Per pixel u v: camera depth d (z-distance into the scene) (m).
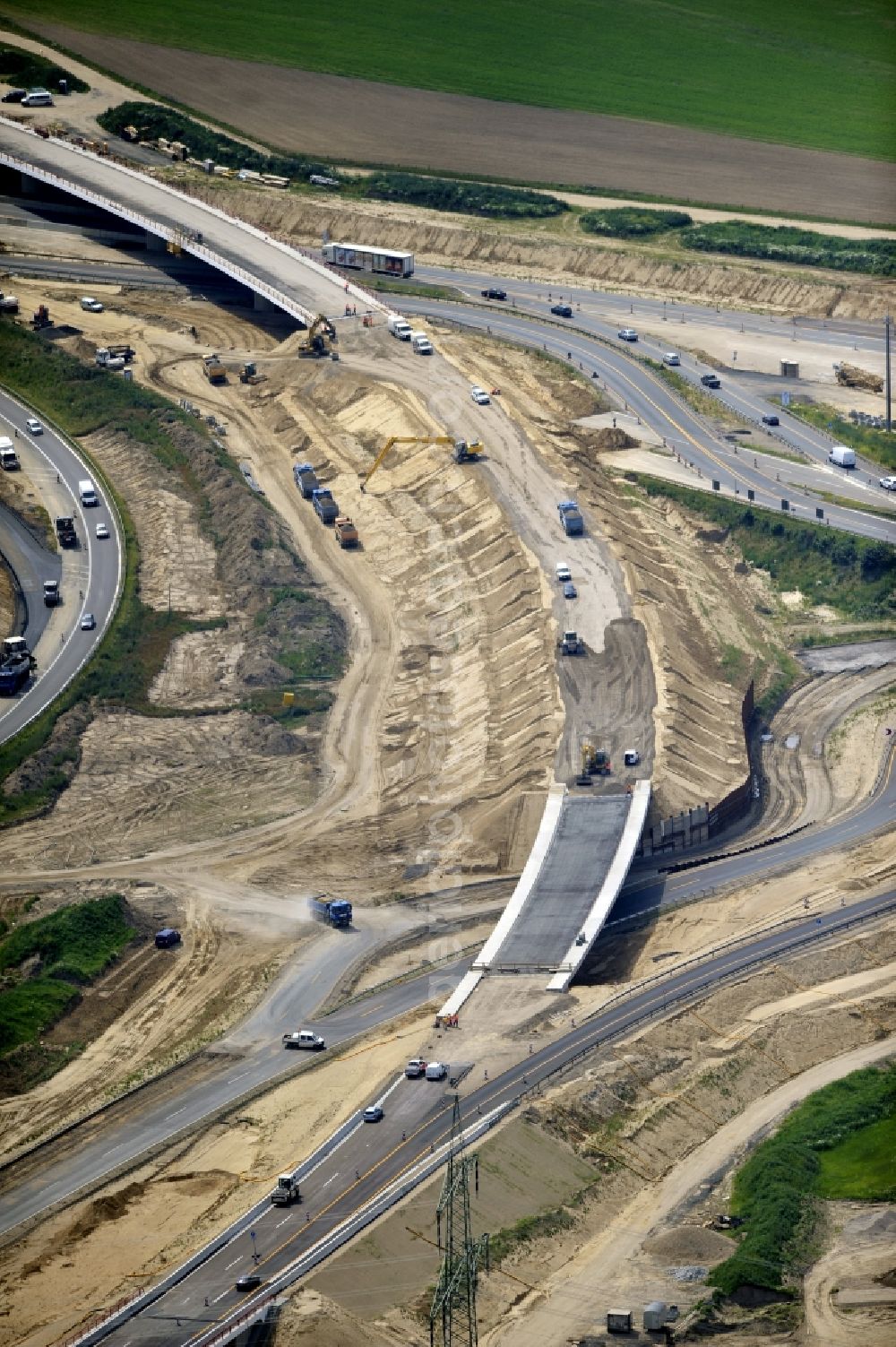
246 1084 167.38
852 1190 152.88
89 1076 171.50
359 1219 143.50
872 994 175.38
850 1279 143.00
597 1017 170.38
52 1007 178.75
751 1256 143.50
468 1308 131.75
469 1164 148.88
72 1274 143.38
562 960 178.38
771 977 176.88
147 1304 136.88
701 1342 137.00
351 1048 170.75
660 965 180.38
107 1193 153.62
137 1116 164.25
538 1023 169.88
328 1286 137.00
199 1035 176.12
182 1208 149.88
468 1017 171.62
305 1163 151.62
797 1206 149.88
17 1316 139.50
